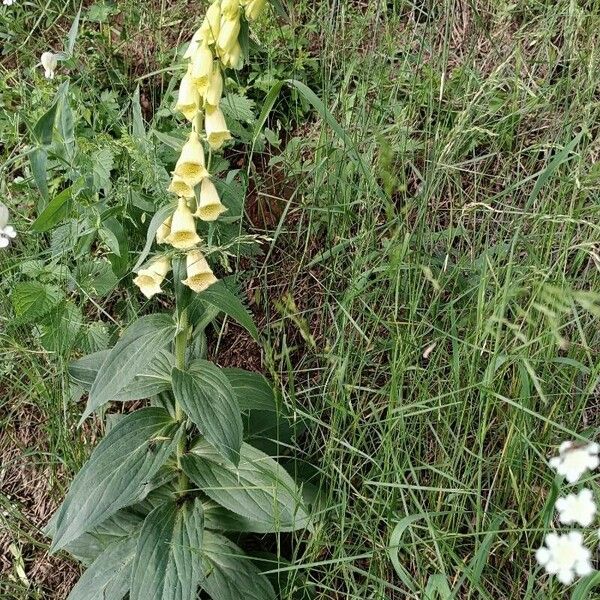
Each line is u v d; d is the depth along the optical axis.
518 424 0.69
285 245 0.95
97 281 0.84
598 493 0.63
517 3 0.99
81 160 0.81
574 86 0.88
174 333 0.67
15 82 1.05
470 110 0.83
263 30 1.01
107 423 0.83
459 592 0.70
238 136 0.99
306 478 0.78
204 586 0.72
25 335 0.89
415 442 0.72
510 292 0.65
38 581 0.83
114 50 1.06
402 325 0.77
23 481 0.88
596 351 0.76
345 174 0.90
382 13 1.04
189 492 0.76
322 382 0.84
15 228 0.91
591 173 0.75
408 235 0.70
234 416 0.66
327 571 0.71
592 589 0.66
